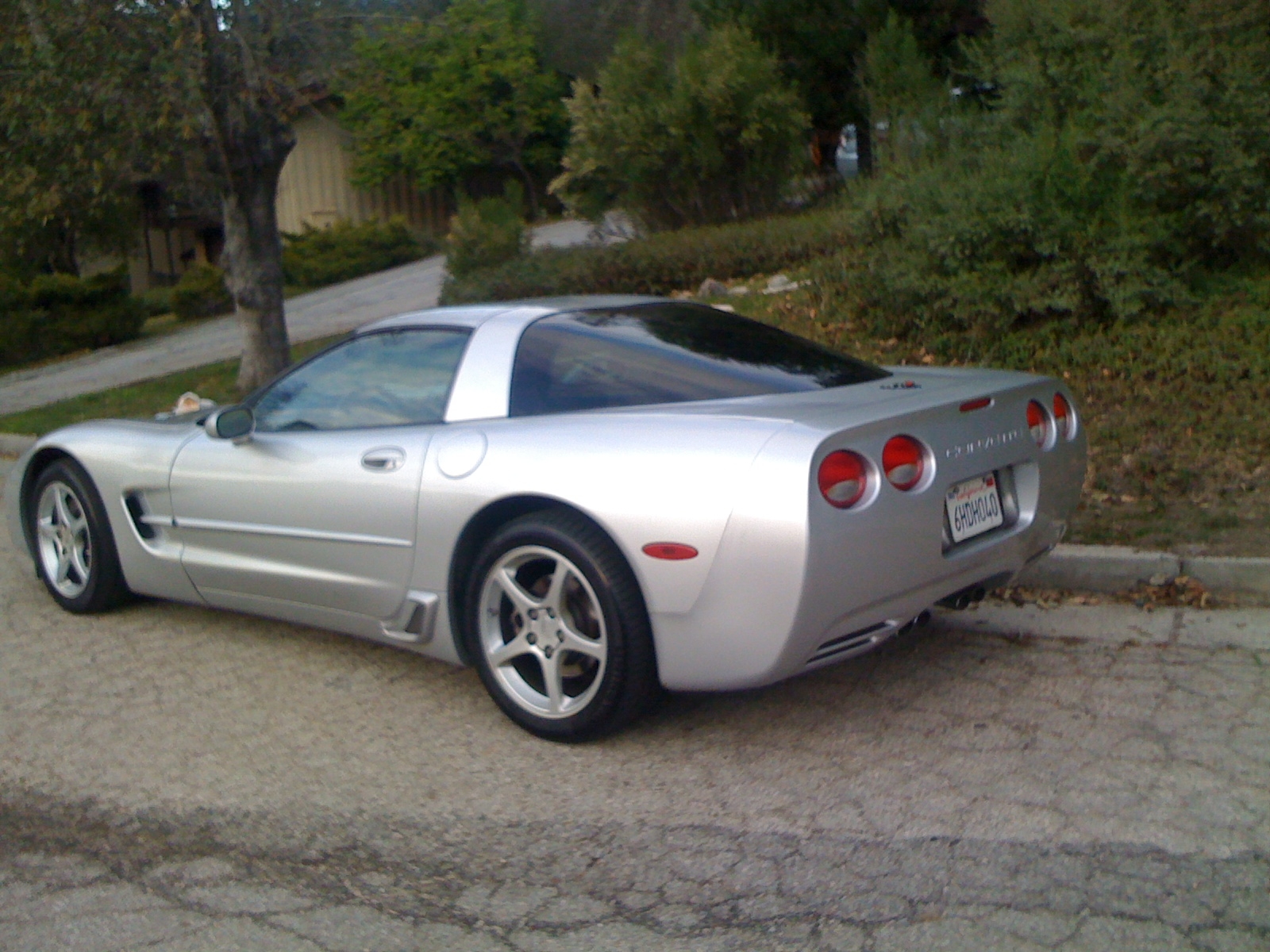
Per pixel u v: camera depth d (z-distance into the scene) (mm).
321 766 3953
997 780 3648
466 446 4117
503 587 4023
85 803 3734
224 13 9336
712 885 3139
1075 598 5336
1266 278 8453
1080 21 9617
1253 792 3512
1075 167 8492
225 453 4922
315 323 16625
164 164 9766
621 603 3709
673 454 3629
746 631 3520
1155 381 7645
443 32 10664
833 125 15547
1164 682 4363
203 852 3414
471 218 14336
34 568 6133
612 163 14141
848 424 3545
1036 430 4270
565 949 2883
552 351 4305
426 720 4301
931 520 3715
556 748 4012
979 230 8430
